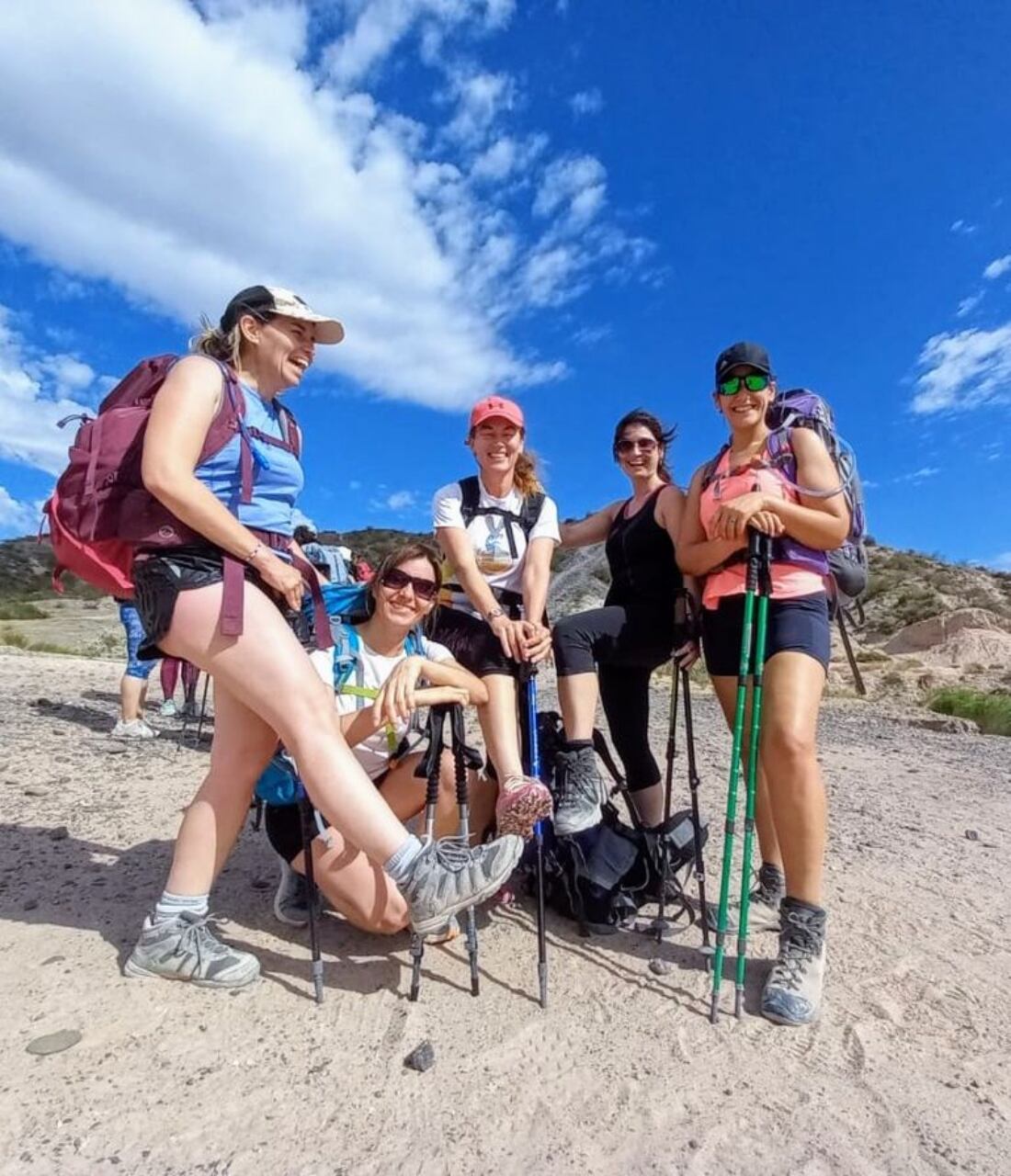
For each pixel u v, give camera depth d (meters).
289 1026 2.46
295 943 3.02
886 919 3.41
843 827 4.93
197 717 8.02
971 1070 2.33
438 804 3.12
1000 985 2.87
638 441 3.72
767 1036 2.48
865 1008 2.66
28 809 4.48
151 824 4.33
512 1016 2.56
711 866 3.93
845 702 13.38
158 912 2.71
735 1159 1.94
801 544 2.93
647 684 3.86
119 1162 1.87
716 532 2.90
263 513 2.71
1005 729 11.62
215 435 2.56
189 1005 2.54
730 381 3.03
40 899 3.28
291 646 2.50
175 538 2.50
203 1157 1.90
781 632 2.89
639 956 3.00
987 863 4.33
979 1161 1.96
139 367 2.67
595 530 4.09
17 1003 2.50
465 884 2.40
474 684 2.92
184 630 2.48
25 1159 1.86
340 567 4.83
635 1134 2.01
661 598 3.59
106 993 2.57
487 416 3.39
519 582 3.46
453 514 3.46
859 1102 2.17
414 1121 2.04
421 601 2.92
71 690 9.38
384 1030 2.46
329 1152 1.92
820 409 3.15
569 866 3.17
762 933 3.19
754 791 2.66
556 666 3.42
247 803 2.77
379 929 2.96
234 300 2.75
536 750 3.05
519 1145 1.96
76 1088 2.12
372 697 3.01
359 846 2.45
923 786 6.49
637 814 3.72
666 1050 2.38
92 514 2.50
